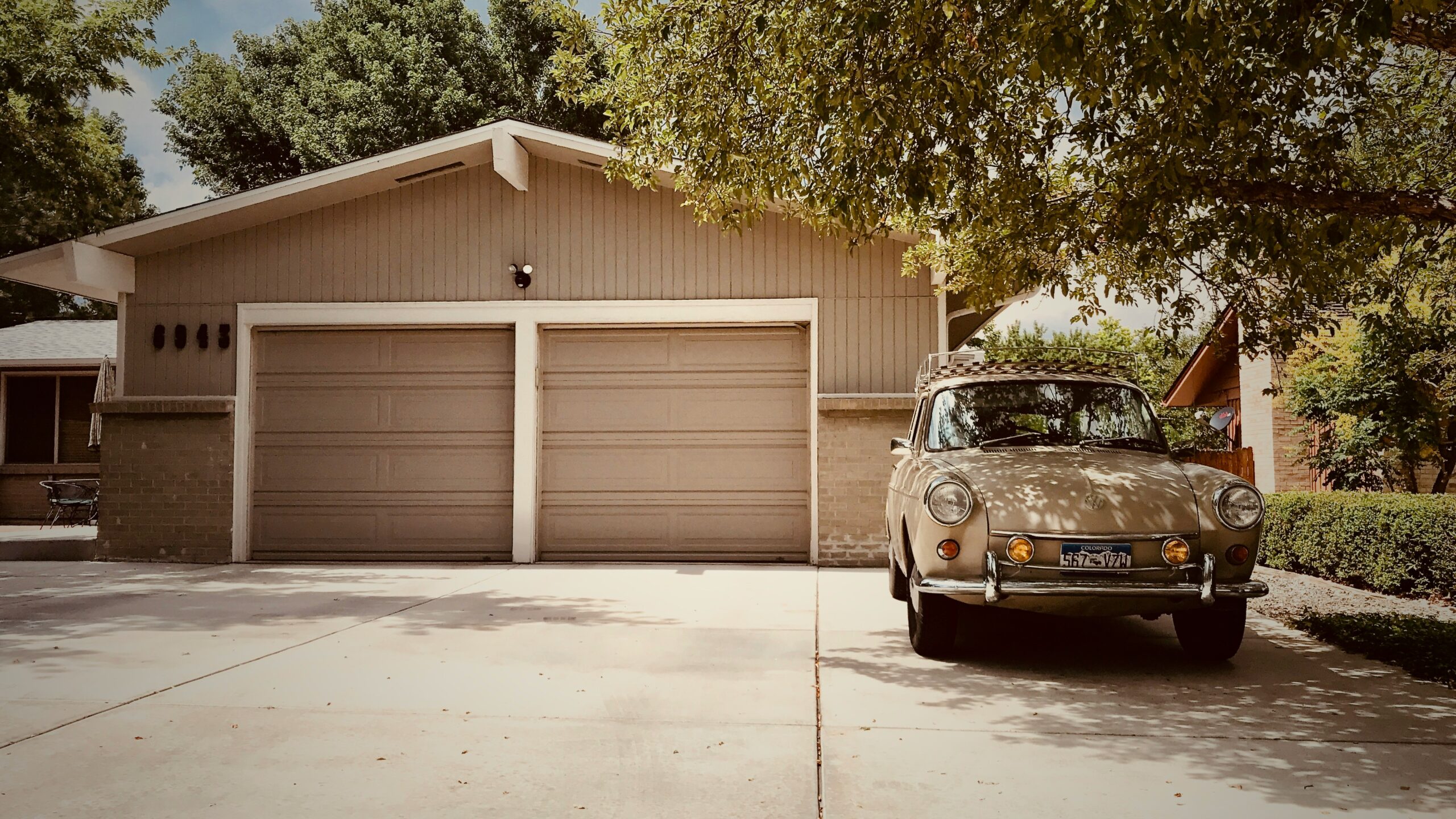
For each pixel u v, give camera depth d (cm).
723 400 1047
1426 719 413
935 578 512
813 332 1020
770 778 337
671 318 1035
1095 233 547
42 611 709
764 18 489
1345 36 373
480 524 1057
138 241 1038
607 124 649
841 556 991
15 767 347
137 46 1298
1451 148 647
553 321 1045
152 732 392
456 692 461
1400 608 730
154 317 1080
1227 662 536
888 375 1011
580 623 657
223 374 1070
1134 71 407
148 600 764
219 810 306
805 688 470
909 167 486
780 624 652
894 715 420
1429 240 606
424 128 2205
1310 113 496
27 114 1265
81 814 302
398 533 1062
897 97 461
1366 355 816
